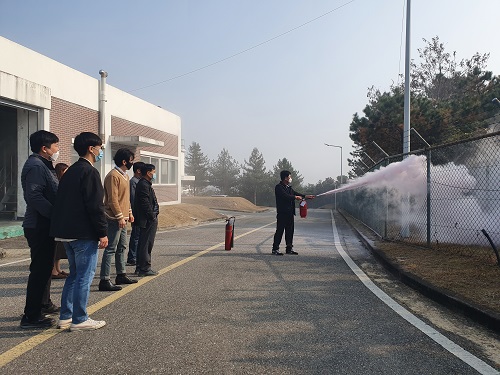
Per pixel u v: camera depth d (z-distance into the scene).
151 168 6.80
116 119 18.39
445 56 36.19
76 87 15.48
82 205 4.11
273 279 6.56
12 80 11.85
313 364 3.39
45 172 4.38
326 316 4.68
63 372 3.22
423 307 5.12
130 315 4.66
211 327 4.27
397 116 23.41
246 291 5.76
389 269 7.38
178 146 25.97
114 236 5.78
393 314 4.78
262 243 11.19
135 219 6.76
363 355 3.58
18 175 13.45
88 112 16.25
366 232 13.82
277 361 3.44
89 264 4.18
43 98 13.17
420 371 3.27
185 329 4.21
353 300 5.38
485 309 4.51
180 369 3.28
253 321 4.48
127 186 6.06
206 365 3.35
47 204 4.24
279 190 9.20
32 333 4.09
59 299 5.38
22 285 6.01
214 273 6.96
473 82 31.14
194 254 8.97
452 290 5.36
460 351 3.69
